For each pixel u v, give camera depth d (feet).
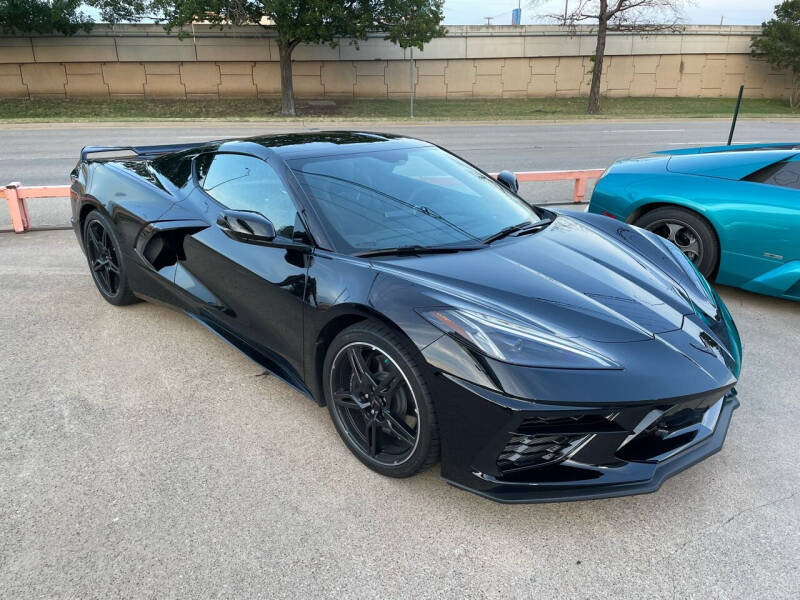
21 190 19.57
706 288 9.48
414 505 7.62
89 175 13.79
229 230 8.88
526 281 8.05
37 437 8.86
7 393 10.04
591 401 6.49
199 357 11.48
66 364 11.07
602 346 7.02
